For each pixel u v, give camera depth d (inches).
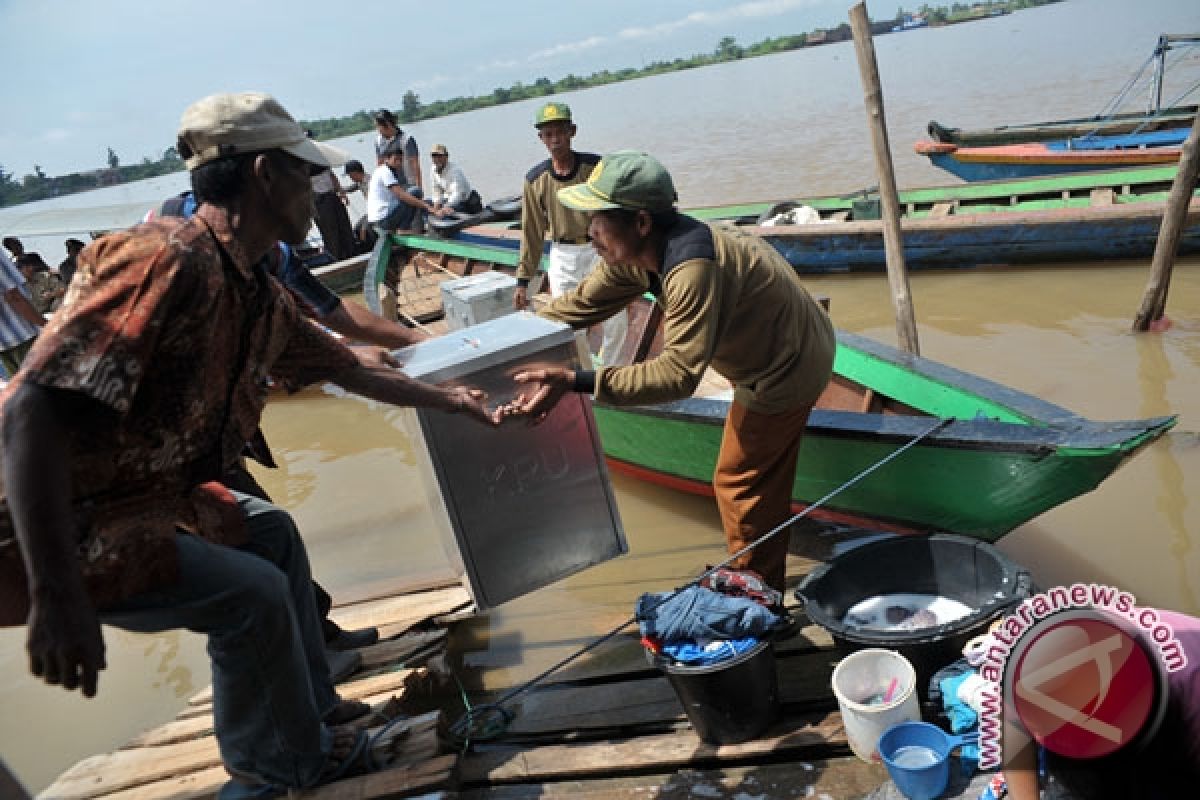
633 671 139.4
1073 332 275.3
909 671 109.7
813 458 158.9
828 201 425.1
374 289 329.4
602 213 115.0
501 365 119.0
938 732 104.0
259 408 91.9
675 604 116.5
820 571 131.3
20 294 280.5
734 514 133.0
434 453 119.1
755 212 427.8
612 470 219.5
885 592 133.6
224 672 96.7
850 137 788.6
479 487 123.0
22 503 69.5
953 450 138.0
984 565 126.0
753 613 113.4
